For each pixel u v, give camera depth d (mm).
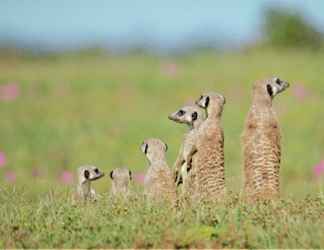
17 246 26094
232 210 27453
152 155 30500
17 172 53156
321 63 84438
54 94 77688
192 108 32750
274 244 25172
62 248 25859
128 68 88438
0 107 73688
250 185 30812
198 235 25938
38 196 34438
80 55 105000
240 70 82188
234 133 58719
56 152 58562
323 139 62375
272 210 27938
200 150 30953
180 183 32375
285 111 68812
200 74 81625
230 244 25609
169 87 78438
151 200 28938
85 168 34000
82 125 66688
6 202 30812
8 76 84250
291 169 53625
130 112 71688
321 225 26094
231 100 72938
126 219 27234
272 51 97062
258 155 30844
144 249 25625
